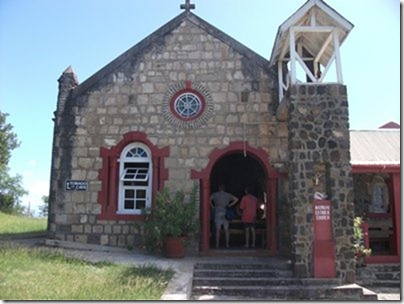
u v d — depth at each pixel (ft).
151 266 37.01
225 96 47.47
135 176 46.80
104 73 48.21
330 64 40.70
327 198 38.32
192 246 44.70
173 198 44.04
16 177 111.75
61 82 48.24
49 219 45.93
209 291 34.63
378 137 55.01
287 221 45.03
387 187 52.06
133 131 47.11
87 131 47.29
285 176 45.73
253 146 46.44
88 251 43.68
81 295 26.96
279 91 46.91
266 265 39.11
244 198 48.78
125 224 45.52
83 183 46.26
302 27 40.70
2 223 68.95
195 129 47.01
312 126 39.06
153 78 48.11
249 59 48.11
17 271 32.27
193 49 48.57
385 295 36.81
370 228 49.73
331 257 37.14
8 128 115.44
